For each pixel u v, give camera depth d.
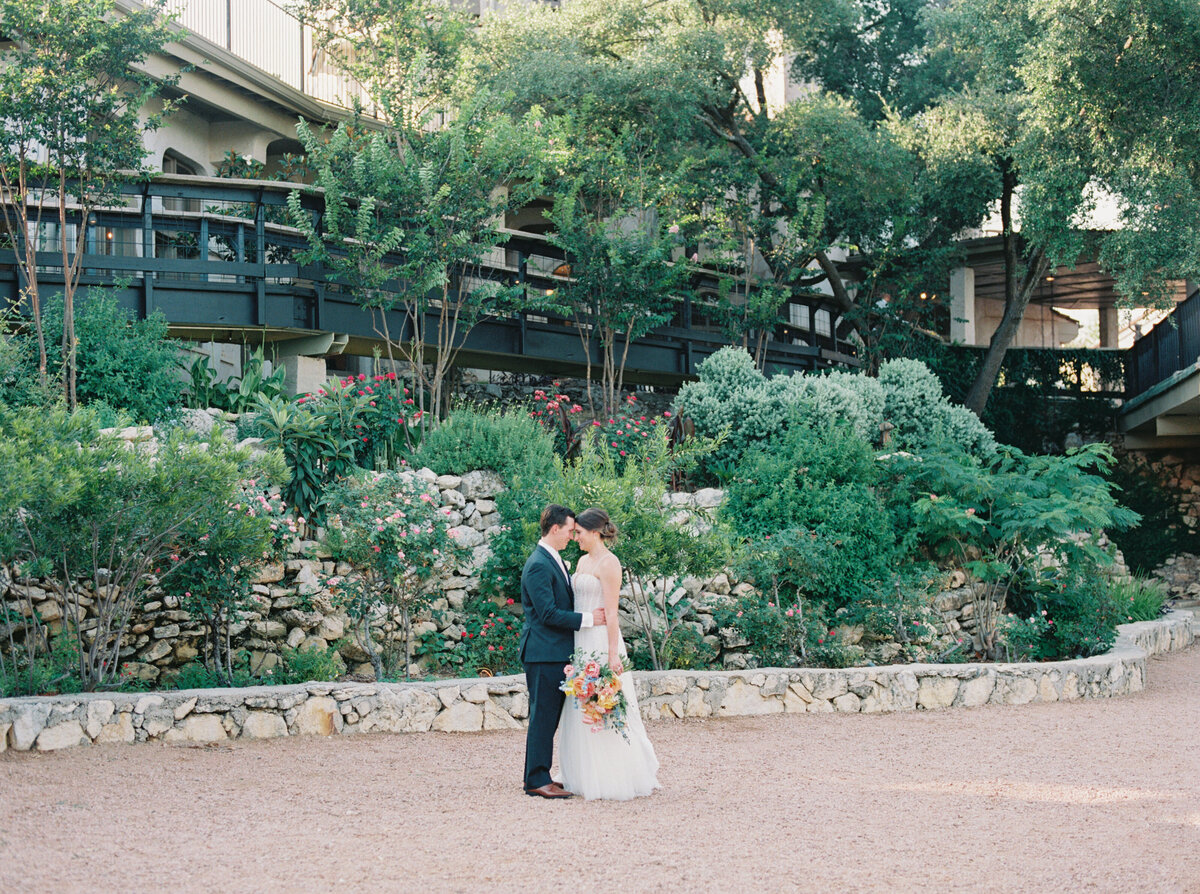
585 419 17.38
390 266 14.28
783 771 6.51
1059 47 14.99
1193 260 15.04
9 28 10.84
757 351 18.05
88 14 10.91
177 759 6.21
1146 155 15.34
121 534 6.98
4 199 11.60
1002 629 11.25
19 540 6.68
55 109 10.78
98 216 12.95
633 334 15.52
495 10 20.08
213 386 12.54
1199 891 4.24
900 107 22.94
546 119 15.62
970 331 24.73
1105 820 5.39
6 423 6.78
